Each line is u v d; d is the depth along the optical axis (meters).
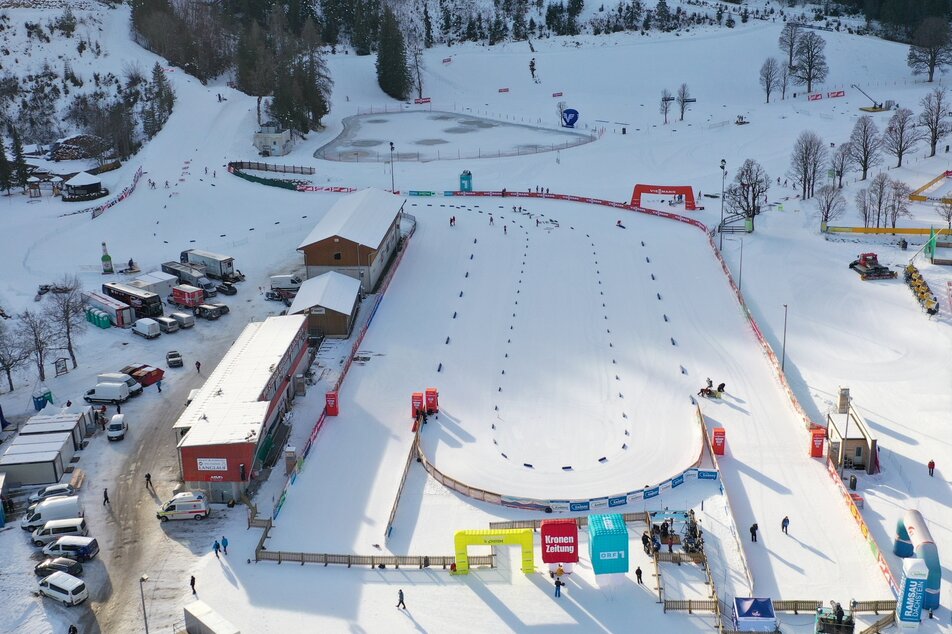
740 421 89.56
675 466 82.31
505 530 68.19
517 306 117.94
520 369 101.50
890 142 175.00
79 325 108.75
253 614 64.62
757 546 71.38
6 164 172.50
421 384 98.19
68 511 74.75
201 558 71.06
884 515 75.12
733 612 63.31
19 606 66.00
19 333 102.31
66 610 65.50
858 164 171.50
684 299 118.62
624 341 107.56
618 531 66.25
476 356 104.62
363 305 118.56
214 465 77.38
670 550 70.06
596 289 122.56
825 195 143.25
